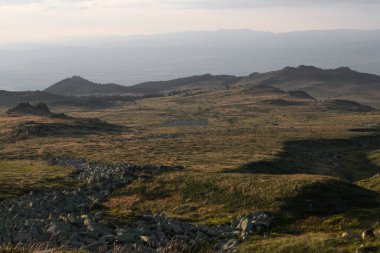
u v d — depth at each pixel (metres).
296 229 38.94
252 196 50.25
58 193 58.47
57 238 29.38
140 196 58.16
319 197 47.09
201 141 145.38
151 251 29.22
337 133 169.00
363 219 39.22
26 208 48.47
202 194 55.41
